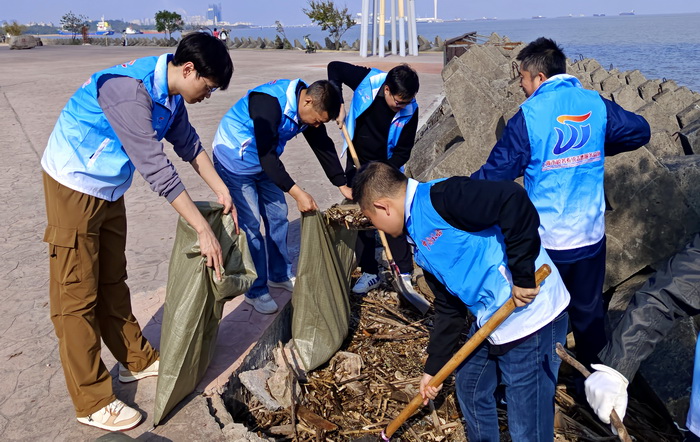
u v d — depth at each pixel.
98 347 2.89
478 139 5.26
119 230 2.98
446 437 3.16
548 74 3.09
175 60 2.67
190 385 3.07
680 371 3.21
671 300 2.25
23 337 3.81
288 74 18.97
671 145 5.12
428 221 2.35
